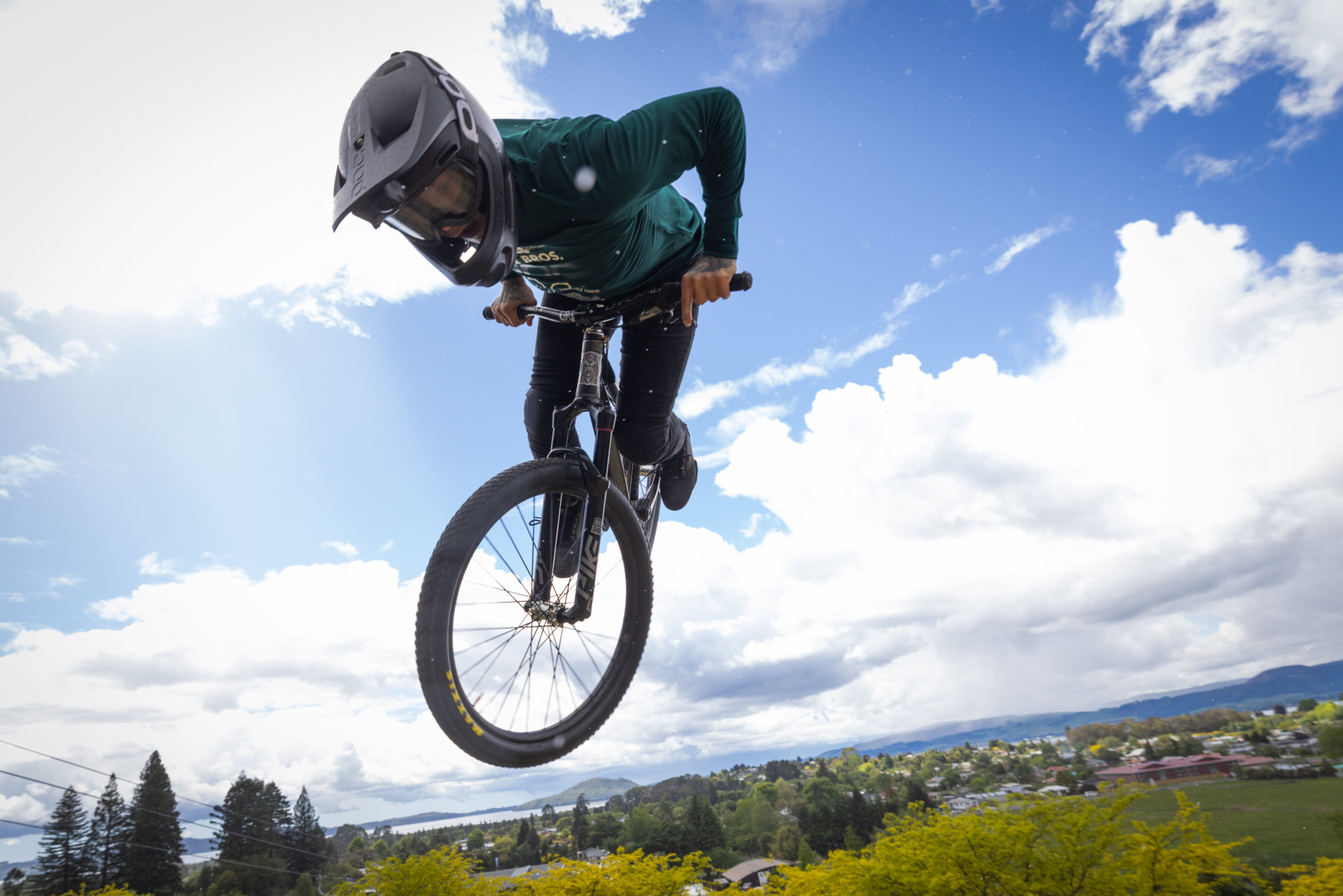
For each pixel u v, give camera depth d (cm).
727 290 187
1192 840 619
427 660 154
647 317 198
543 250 170
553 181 150
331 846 3588
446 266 153
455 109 135
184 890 3181
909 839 721
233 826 3388
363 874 980
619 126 154
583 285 187
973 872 659
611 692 200
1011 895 654
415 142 132
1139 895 615
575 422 202
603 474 196
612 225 164
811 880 786
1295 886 568
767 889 834
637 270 194
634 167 154
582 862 903
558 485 187
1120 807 639
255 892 3142
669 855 923
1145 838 618
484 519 169
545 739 181
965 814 710
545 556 191
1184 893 599
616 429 225
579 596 187
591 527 190
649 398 220
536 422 232
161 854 3138
